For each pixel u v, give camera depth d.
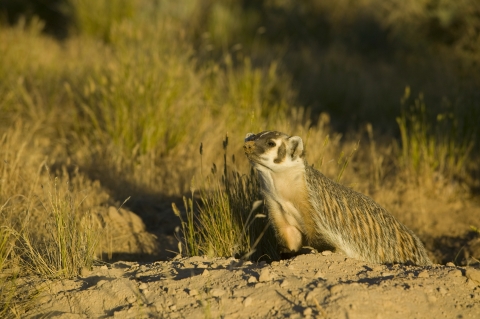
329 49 37.75
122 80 22.77
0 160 17.89
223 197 14.38
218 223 14.15
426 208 20.52
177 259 13.18
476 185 22.02
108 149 21.59
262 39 38.34
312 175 13.29
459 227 19.23
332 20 41.19
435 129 23.09
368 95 30.09
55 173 19.92
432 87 30.20
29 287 11.72
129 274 12.22
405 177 22.03
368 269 11.94
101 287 11.34
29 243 12.90
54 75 26.88
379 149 24.25
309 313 9.85
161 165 21.66
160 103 22.16
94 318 10.47
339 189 13.79
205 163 20.80
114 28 31.06
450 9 35.75
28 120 23.81
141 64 23.23
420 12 37.44
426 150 21.97
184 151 22.12
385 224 14.00
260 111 24.47
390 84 31.64
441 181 21.59
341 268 11.86
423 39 37.84
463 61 32.81
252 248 14.05
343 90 30.27
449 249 17.77
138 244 16.27
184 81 23.83
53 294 11.43
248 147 12.78
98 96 23.55
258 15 40.16
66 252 12.43
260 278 11.05
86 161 21.19
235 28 37.84
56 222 12.80
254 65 30.80
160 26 30.00
